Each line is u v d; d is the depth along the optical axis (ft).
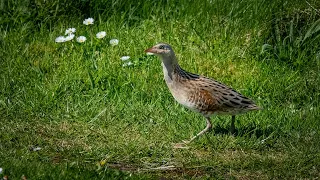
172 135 41.37
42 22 52.11
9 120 42.47
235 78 47.65
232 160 39.17
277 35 49.80
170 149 40.04
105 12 53.21
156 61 48.47
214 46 49.96
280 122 42.78
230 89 40.40
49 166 36.37
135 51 49.47
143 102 44.68
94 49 49.62
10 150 38.75
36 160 38.01
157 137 41.24
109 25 51.90
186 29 51.16
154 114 43.50
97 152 39.32
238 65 48.57
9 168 35.70
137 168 38.19
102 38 50.34
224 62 48.73
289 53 49.06
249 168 38.50
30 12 52.34
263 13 51.26
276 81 46.96
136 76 46.96
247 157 39.47
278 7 51.44
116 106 44.11
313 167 38.83
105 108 43.50
